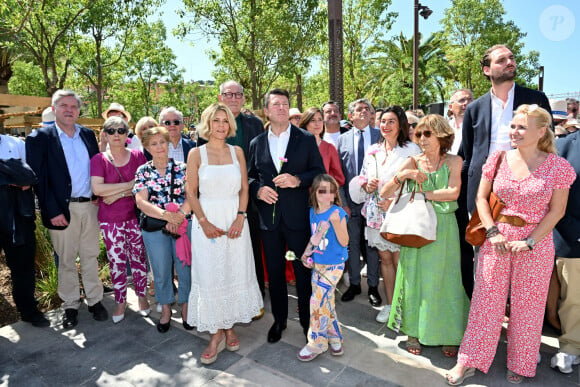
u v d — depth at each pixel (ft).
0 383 9.27
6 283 14.51
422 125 9.71
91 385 9.14
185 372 9.53
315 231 9.68
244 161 10.59
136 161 12.46
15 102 24.22
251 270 10.71
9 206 11.03
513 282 8.73
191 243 10.36
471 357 8.81
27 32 51.60
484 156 10.42
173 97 91.09
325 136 16.38
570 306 9.14
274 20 49.47
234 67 57.93
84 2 51.06
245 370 9.55
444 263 9.80
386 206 10.80
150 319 12.44
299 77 70.90
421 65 89.66
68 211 11.69
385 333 11.28
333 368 9.54
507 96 10.29
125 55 66.23
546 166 8.21
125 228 12.19
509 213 8.58
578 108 18.88
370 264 13.00
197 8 50.72
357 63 75.31
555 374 9.10
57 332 11.64
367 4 69.72
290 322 12.07
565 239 9.17
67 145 12.00
